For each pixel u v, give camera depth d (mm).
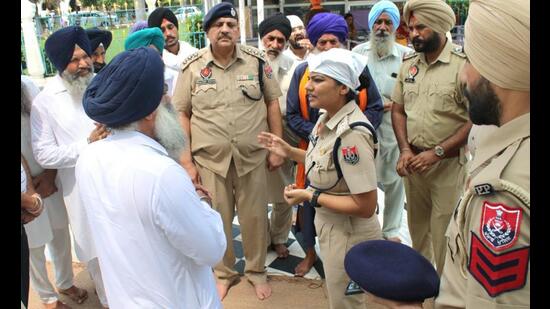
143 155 1254
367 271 1289
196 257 1310
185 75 2738
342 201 1825
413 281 1226
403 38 4523
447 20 2287
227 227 2889
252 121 2756
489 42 870
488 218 884
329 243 1959
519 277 837
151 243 1236
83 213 2340
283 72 3539
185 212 1233
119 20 9852
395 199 3574
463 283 1040
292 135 3365
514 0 849
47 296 2742
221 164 2738
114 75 1228
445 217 2545
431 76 2422
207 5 8289
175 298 1293
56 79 2455
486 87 917
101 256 1297
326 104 1844
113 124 1270
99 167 1276
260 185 2869
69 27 2387
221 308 1511
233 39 2627
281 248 3494
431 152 2412
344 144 1771
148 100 1253
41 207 2221
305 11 9562
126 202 1221
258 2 7305
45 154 2352
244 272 3168
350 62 1791
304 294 2957
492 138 947
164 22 4305
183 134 1465
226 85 2695
